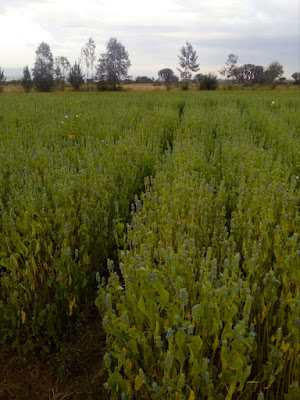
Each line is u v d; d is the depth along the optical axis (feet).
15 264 9.72
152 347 7.57
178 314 6.64
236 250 10.66
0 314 9.00
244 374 6.13
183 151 19.21
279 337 6.54
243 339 6.11
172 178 15.49
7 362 9.31
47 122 30.17
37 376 9.00
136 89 171.94
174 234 10.67
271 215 11.17
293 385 6.28
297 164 18.33
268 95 74.28
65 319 10.07
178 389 5.92
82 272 9.95
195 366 6.04
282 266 8.38
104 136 23.89
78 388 8.63
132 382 7.23
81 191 13.33
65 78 190.90
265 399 7.45
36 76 175.01
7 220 10.39
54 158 17.66
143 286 7.21
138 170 17.19
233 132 24.72
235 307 6.55
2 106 43.57
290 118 32.91
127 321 6.75
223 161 18.11
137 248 9.64
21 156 17.37
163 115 31.12
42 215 10.99
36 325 9.26
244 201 12.40
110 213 13.06
